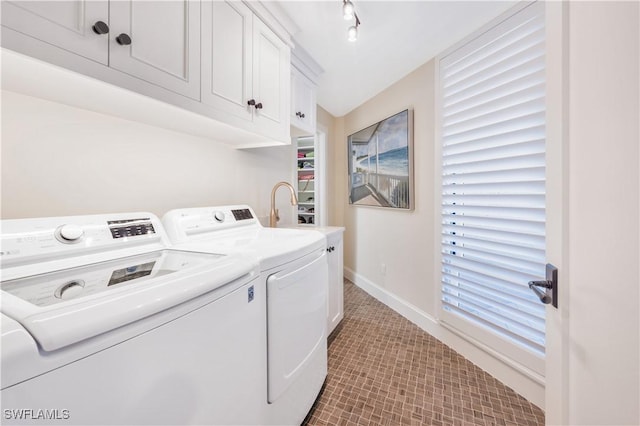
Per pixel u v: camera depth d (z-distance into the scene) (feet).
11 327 1.23
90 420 1.40
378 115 9.04
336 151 11.80
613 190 1.72
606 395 1.77
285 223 7.72
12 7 1.91
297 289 3.62
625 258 1.64
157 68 2.92
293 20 5.26
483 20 5.19
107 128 3.59
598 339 1.84
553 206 2.27
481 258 5.42
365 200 9.76
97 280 2.17
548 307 2.37
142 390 1.64
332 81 8.07
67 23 2.18
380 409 4.34
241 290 2.56
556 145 2.23
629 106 1.60
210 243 3.89
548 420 2.37
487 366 5.26
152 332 1.70
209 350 2.14
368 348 6.18
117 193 3.72
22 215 2.87
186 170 4.73
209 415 2.15
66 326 1.33
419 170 7.22
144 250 3.20
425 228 7.04
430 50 6.30
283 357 3.32
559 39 2.17
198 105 3.44
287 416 3.48
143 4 2.76
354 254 10.88
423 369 5.39
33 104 2.93
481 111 5.29
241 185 6.07
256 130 4.58
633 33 1.57
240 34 4.16
